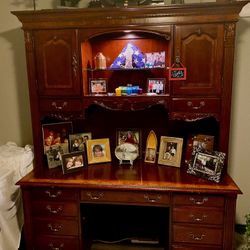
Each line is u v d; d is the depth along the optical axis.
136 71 2.19
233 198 1.74
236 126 2.26
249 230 1.90
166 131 2.26
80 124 2.32
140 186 1.78
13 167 2.10
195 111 1.87
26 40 1.92
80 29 1.87
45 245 2.00
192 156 1.98
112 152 2.35
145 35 2.12
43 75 1.96
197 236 1.83
